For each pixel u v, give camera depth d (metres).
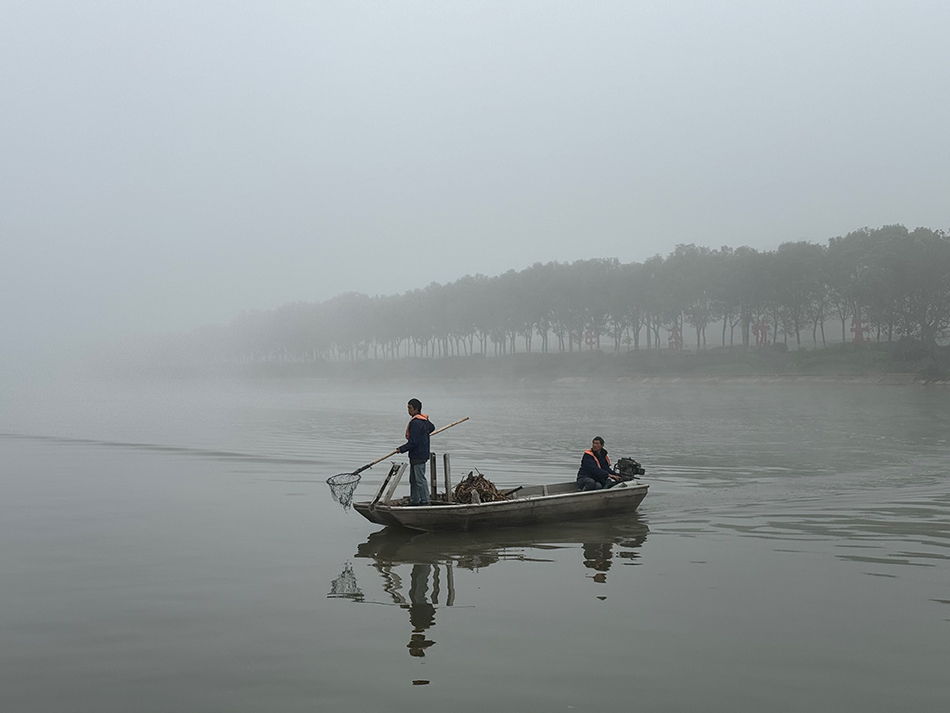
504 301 150.75
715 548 13.95
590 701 7.71
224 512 18.19
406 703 7.70
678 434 37.56
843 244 114.19
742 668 8.45
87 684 8.24
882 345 100.94
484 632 9.67
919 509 17.55
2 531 16.02
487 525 15.90
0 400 90.31
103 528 16.39
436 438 36.59
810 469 24.70
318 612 10.55
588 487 18.34
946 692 7.80
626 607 10.58
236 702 7.78
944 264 88.56
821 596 10.91
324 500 19.91
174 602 11.05
